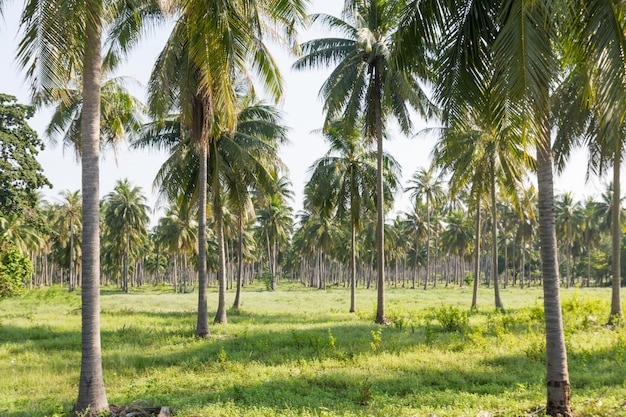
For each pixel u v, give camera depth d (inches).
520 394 320.2
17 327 751.1
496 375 378.9
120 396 347.3
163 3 374.3
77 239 2534.5
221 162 795.4
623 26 219.9
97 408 300.4
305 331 655.1
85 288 308.7
